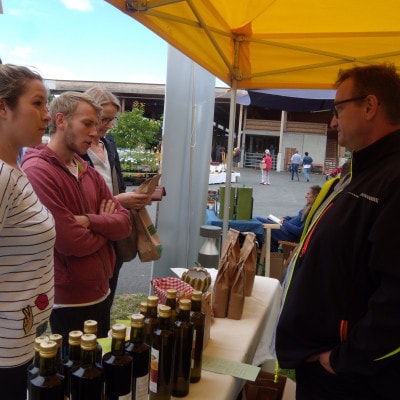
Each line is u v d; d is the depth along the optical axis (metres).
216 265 3.44
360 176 1.29
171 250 3.71
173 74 3.45
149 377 1.12
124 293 4.46
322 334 1.25
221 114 28.22
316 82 3.16
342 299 1.21
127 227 1.99
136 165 11.66
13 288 1.31
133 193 2.32
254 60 3.01
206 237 3.44
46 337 0.90
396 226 1.10
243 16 2.43
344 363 1.15
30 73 1.35
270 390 1.99
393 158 1.24
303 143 27.14
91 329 0.92
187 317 1.24
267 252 4.30
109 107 2.36
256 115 30.50
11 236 1.29
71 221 1.73
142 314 1.16
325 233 1.25
